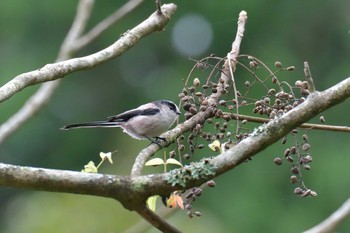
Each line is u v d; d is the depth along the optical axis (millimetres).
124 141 15617
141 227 9562
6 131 8797
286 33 21375
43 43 21812
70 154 21000
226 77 6328
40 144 20781
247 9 21281
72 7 21703
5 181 4578
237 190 17781
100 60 5855
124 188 4672
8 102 19406
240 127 5574
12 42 21750
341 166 17531
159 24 6203
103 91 22109
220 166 4781
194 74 18031
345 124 17891
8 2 21578
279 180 17672
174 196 5332
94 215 12000
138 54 22312
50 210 12375
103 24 9398
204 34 21422
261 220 17422
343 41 21141
